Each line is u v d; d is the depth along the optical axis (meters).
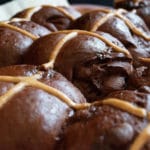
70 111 0.23
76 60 0.29
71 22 0.41
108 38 0.31
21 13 0.43
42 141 0.22
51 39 0.30
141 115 0.21
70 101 0.24
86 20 0.35
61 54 0.29
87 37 0.30
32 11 0.42
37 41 0.32
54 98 0.23
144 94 0.23
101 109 0.22
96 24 0.34
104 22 0.34
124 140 0.19
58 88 0.25
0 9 0.52
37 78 0.25
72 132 0.21
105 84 0.29
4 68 0.26
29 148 0.21
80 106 0.23
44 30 0.35
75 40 0.30
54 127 0.22
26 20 0.37
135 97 0.22
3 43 0.32
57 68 0.29
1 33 0.33
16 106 0.22
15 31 0.33
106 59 0.29
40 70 0.27
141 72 0.30
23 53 0.32
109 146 0.20
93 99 0.29
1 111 0.22
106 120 0.21
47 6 0.43
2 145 0.21
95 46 0.30
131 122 0.20
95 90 0.29
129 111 0.21
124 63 0.30
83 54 0.29
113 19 0.35
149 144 0.19
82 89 0.29
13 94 0.23
